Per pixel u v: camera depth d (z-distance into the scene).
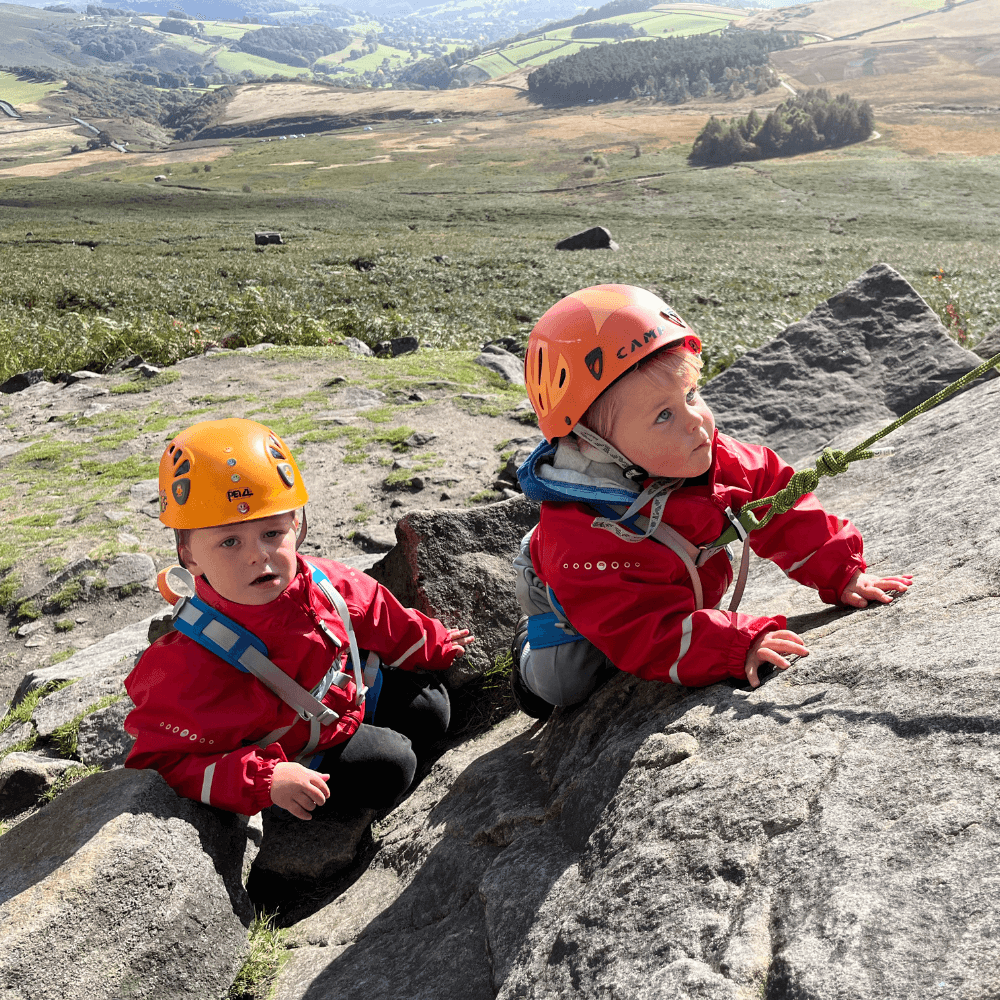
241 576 2.04
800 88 196.38
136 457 8.89
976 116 140.38
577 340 1.81
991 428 2.79
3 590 6.09
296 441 8.75
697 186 99.00
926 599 1.80
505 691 3.01
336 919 2.08
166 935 1.83
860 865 1.11
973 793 1.13
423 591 3.08
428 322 20.94
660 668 1.89
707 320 20.91
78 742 3.22
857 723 1.41
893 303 5.01
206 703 2.07
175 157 185.38
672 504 1.91
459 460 7.75
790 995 0.99
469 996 1.50
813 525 2.04
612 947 1.27
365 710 2.54
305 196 99.56
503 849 1.84
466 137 174.50
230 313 20.38
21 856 1.96
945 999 0.89
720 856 1.28
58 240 61.66
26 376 13.16
